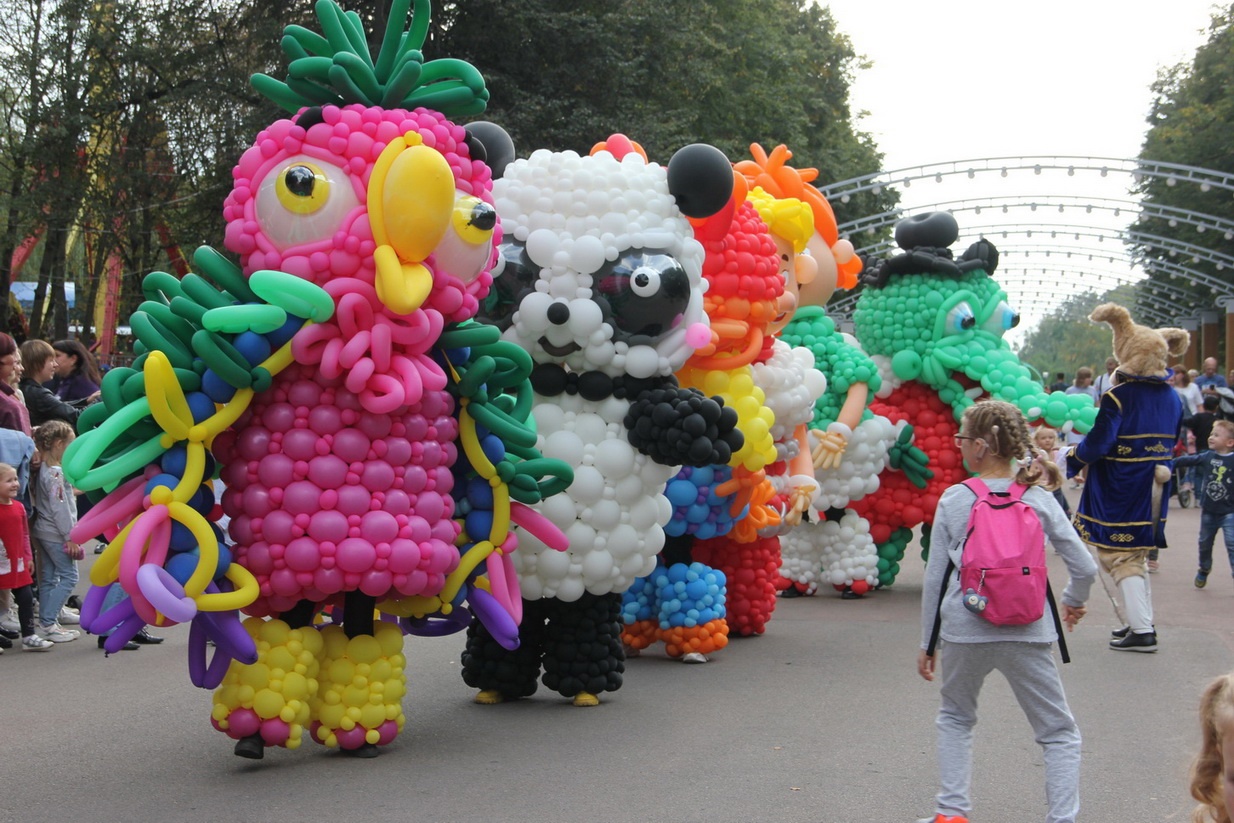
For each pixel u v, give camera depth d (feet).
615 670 20.76
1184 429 62.23
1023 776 16.67
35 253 97.81
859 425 31.42
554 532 18.17
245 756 15.99
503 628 17.34
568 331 19.22
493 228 16.74
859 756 17.49
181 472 15.19
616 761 17.10
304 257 15.43
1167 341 26.94
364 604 16.92
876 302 33.63
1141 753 17.87
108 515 14.96
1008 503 13.99
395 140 15.70
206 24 62.90
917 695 21.47
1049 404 32.24
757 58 86.28
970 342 32.71
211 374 15.23
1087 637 27.58
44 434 26.66
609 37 63.31
